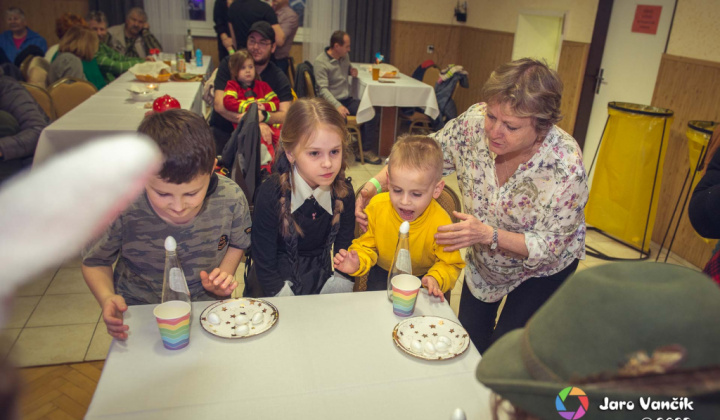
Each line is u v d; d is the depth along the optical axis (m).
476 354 1.14
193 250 1.40
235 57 3.18
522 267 1.59
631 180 3.31
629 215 3.39
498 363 0.59
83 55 4.40
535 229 1.47
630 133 3.24
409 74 7.14
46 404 1.79
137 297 1.42
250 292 1.68
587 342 0.50
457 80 5.26
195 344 1.11
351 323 1.22
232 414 0.92
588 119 4.34
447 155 1.71
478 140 1.55
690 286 0.48
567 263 1.57
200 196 1.22
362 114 4.68
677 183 3.32
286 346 1.12
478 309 1.80
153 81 4.12
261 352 1.10
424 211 1.51
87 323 2.29
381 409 0.96
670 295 0.47
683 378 0.45
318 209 1.55
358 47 6.77
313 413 0.94
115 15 6.16
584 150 4.41
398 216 1.53
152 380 1.00
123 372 1.01
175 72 4.54
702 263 3.15
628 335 0.47
